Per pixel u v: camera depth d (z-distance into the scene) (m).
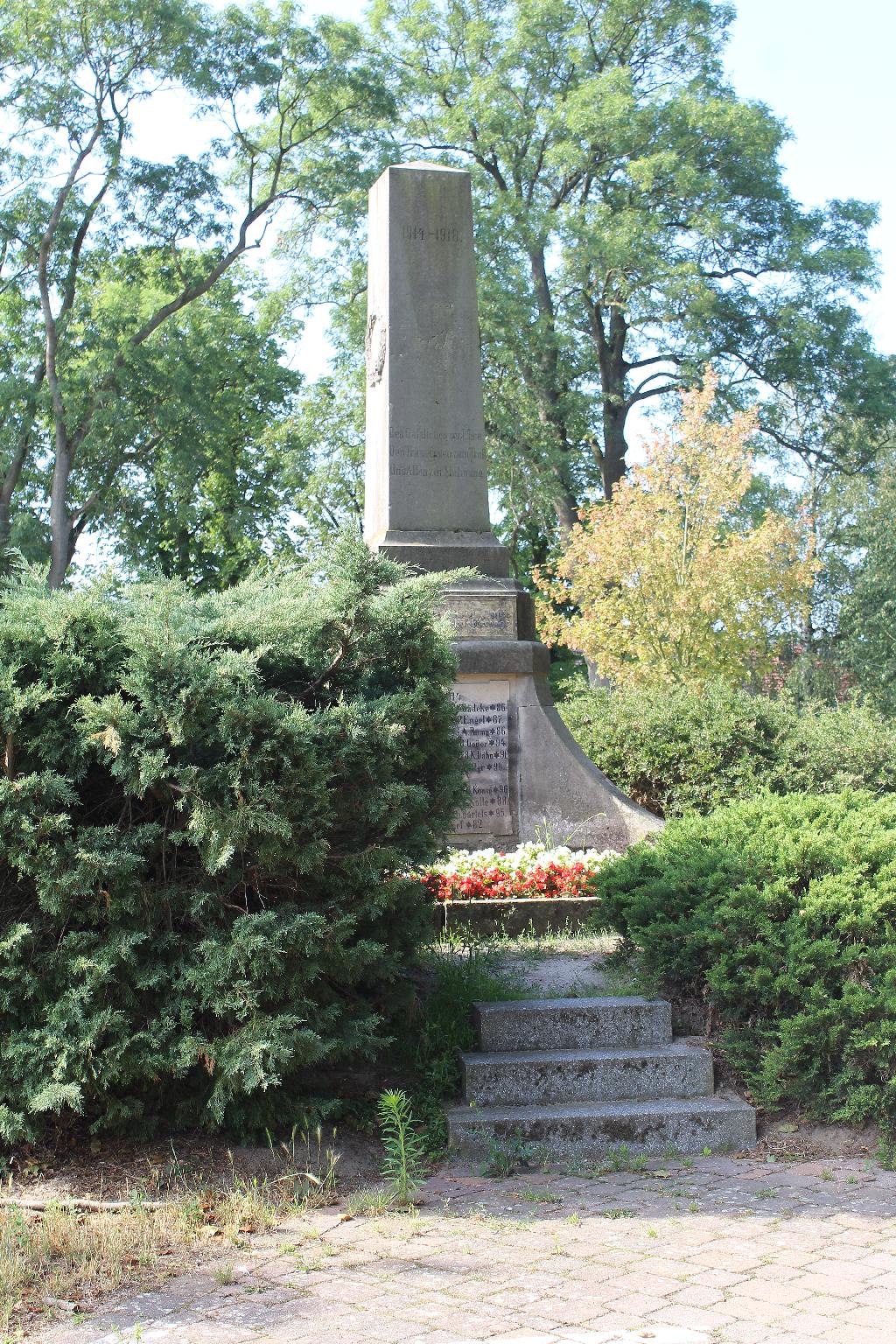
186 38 26.95
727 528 23.89
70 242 28.69
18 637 5.54
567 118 30.36
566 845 10.17
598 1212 5.01
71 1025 5.30
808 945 6.21
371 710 5.79
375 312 11.95
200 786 5.34
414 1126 5.86
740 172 32.91
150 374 28.05
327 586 6.04
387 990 6.31
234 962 5.37
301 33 28.17
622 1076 6.11
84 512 29.59
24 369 29.28
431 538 11.18
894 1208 5.04
